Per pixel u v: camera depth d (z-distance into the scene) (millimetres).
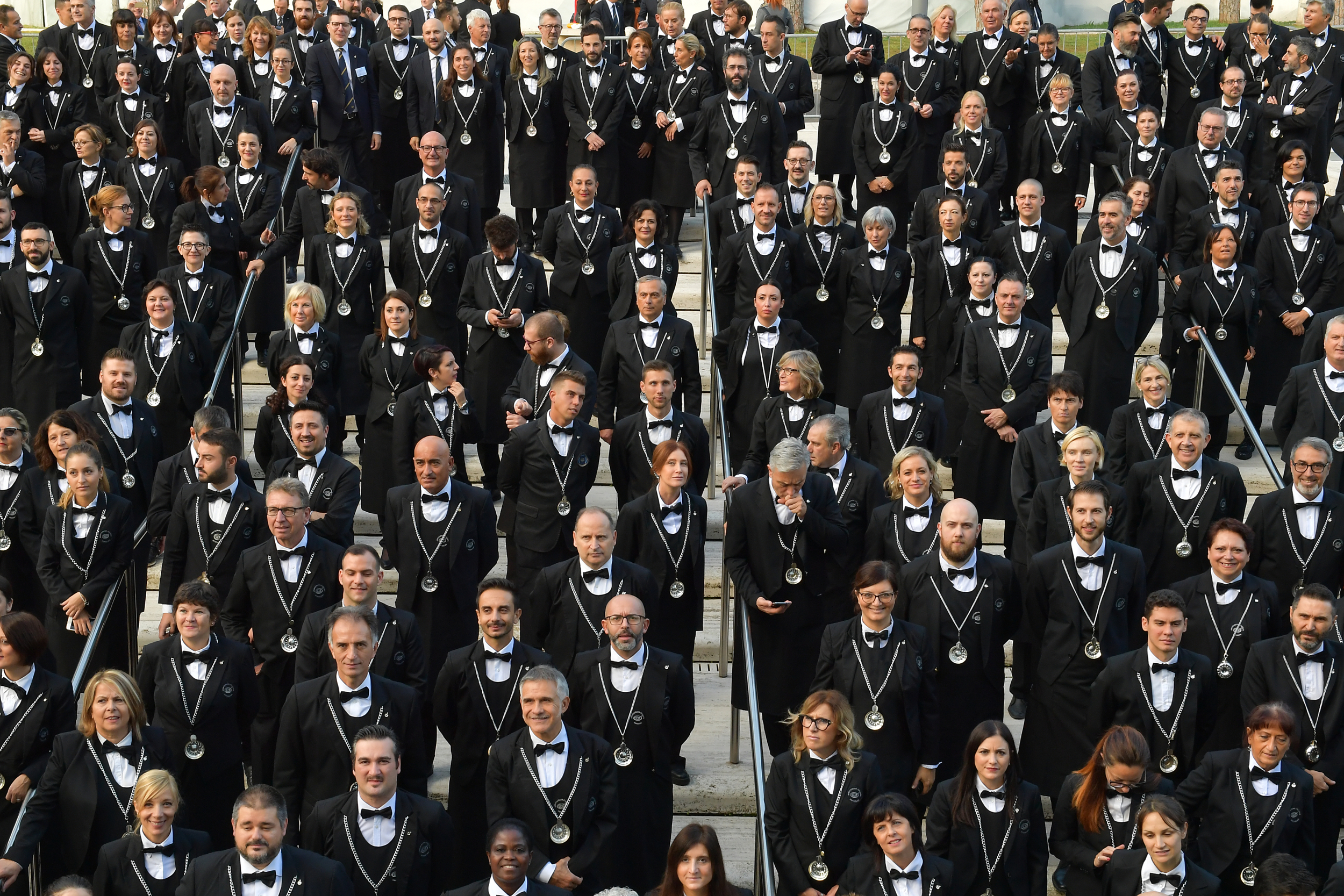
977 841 8711
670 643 11008
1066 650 10117
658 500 10891
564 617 10234
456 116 17406
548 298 14992
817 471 11188
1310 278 14758
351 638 8984
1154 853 8266
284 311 15656
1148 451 12125
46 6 26625
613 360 13078
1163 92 19859
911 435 12273
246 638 10414
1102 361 14023
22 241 13922
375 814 8516
